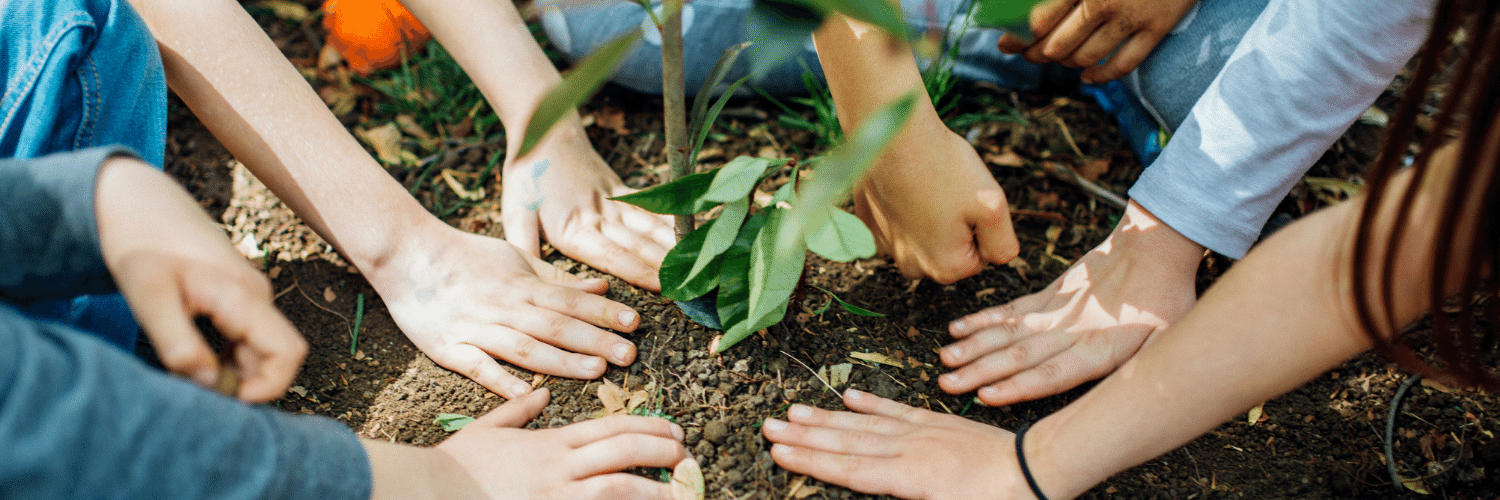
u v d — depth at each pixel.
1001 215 0.99
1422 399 1.10
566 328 1.07
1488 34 0.55
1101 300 1.09
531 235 1.23
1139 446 0.80
